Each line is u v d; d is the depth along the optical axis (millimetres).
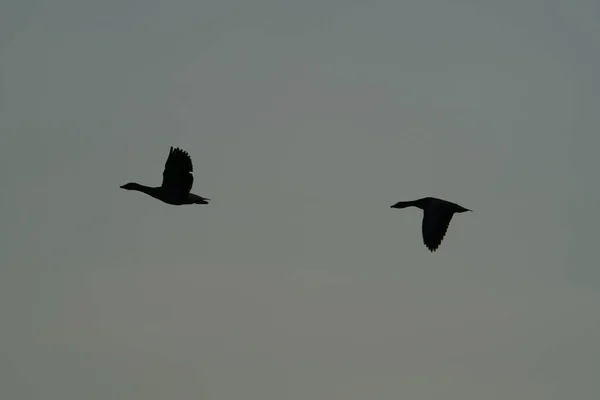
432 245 96562
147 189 98062
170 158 97938
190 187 98062
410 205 97312
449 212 96812
